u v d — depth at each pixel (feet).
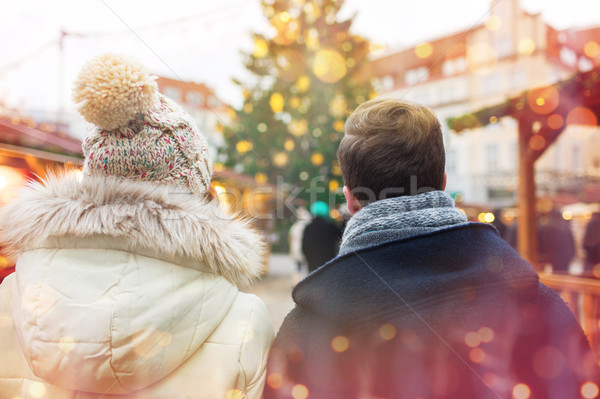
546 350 2.29
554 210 19.80
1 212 2.57
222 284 2.72
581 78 10.34
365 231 2.61
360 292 2.39
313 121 33.06
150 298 2.33
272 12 32.94
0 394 2.62
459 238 2.45
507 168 70.33
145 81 2.49
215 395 2.55
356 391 2.41
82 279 2.31
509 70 65.98
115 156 2.64
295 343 2.65
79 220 2.35
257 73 35.27
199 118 66.69
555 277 11.41
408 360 2.26
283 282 23.76
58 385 2.34
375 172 2.63
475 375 2.18
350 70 33.99
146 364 2.32
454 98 73.15
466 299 2.26
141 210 2.43
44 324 2.24
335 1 34.06
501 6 65.77
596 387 2.39
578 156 68.64
